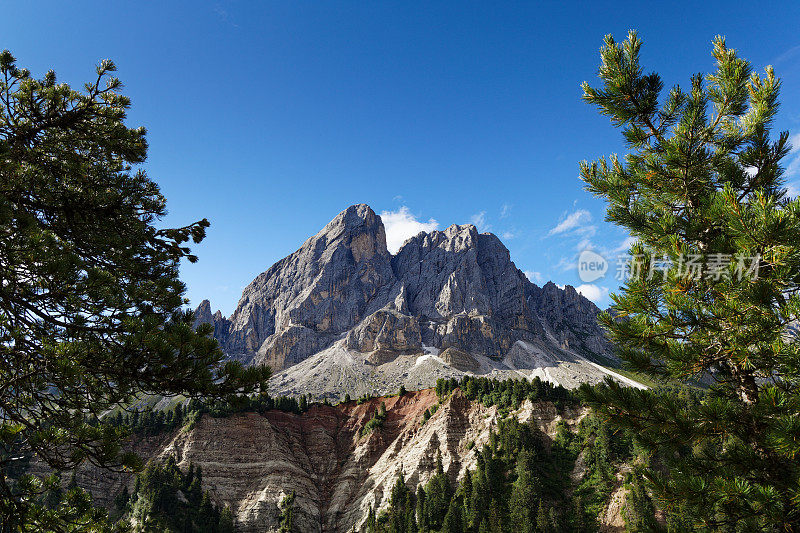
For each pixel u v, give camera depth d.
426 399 163.00
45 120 13.67
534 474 97.06
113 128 14.86
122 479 117.62
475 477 104.81
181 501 110.19
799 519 8.88
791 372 9.19
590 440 105.31
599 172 14.59
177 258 15.10
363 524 116.88
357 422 166.88
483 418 134.25
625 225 12.88
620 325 10.82
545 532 81.31
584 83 14.21
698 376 10.96
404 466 129.75
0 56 13.41
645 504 71.19
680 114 13.41
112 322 11.26
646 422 10.66
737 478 9.26
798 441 8.17
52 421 11.03
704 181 12.34
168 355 9.74
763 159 12.43
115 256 13.48
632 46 13.60
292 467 140.25
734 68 12.50
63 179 13.98
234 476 133.25
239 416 149.38
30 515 10.23
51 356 9.70
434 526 95.50
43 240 10.51
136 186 15.48
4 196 10.41
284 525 117.75
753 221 8.88
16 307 10.63
